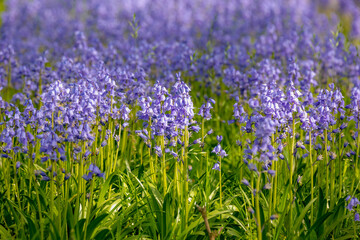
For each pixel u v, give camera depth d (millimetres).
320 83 13344
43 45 19875
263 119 6492
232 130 11781
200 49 17250
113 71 9570
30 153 6734
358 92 7320
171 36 20250
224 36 19766
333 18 20969
